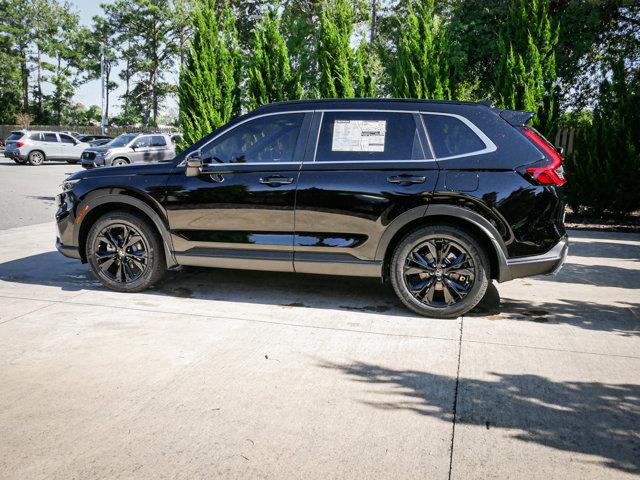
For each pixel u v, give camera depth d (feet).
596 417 9.70
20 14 242.78
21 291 17.37
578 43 48.47
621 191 33.78
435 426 9.37
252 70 30.48
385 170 15.20
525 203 14.38
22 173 73.31
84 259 18.12
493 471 8.11
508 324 14.71
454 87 31.65
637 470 8.14
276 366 11.82
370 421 9.52
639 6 51.29
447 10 53.16
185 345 12.96
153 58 242.78
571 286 18.70
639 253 24.52
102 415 9.65
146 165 17.40
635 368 11.81
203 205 16.44
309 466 8.20
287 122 16.43
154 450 8.59
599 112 35.35
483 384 11.00
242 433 9.10
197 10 31.09
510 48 30.81
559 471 8.11
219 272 20.24
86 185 17.44
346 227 15.46
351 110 15.98
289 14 32.50
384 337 13.65
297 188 15.70
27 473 7.98
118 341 13.15
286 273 20.15
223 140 16.88
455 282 15.14
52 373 11.34
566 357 12.39
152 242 17.07
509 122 14.97
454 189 14.62
